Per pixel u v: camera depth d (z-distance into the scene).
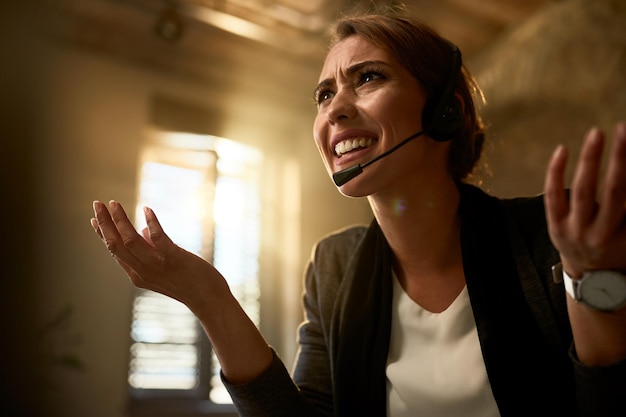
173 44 3.74
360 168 0.92
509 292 0.93
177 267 0.85
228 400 3.61
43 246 3.21
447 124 0.96
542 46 3.72
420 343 0.97
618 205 0.56
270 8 3.49
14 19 3.39
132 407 3.29
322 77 1.07
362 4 1.28
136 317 3.45
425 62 1.00
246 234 3.99
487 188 1.25
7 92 3.31
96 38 3.61
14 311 3.06
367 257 1.10
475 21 3.79
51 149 3.37
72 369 3.12
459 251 1.01
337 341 1.05
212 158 3.97
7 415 2.91
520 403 0.86
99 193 3.45
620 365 0.66
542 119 3.79
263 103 4.21
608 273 0.63
